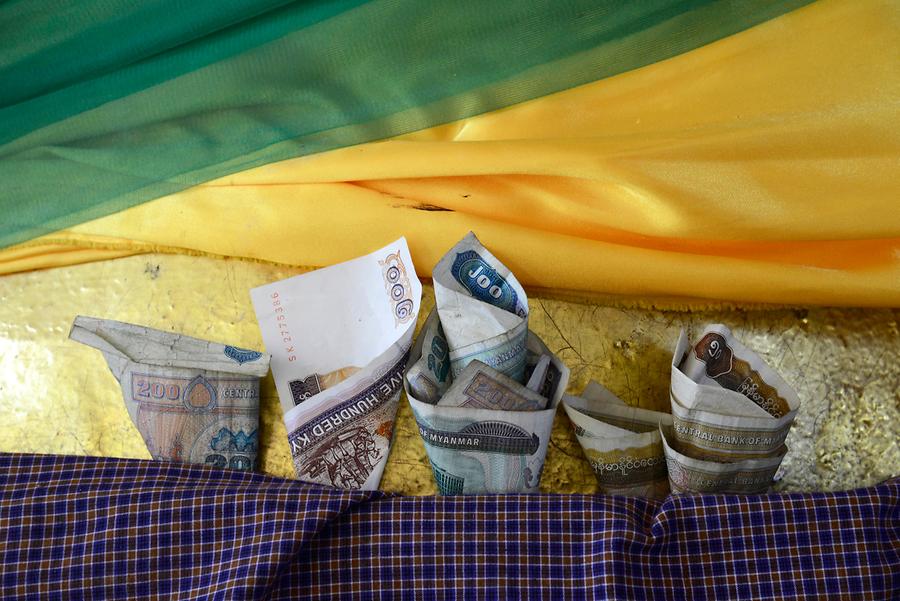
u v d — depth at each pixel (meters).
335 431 1.62
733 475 1.47
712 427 1.44
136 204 1.72
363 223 1.68
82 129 1.69
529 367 1.60
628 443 1.52
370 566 1.41
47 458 1.50
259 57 1.61
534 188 1.62
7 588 1.41
